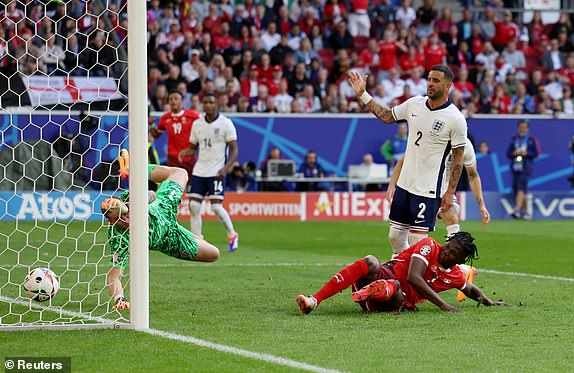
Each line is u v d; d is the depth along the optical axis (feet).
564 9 298.97
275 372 57.52
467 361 61.41
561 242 175.32
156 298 92.79
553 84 278.05
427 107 91.97
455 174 91.35
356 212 235.81
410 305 84.07
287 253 150.10
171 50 249.96
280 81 252.21
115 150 202.80
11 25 209.05
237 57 255.09
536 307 86.99
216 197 151.74
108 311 81.66
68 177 199.52
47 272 79.36
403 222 94.53
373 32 276.21
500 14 290.76
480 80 269.64
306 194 232.94
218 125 151.12
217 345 66.28
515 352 64.69
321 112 252.21
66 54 213.25
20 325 72.64
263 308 85.81
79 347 65.00
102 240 147.33
